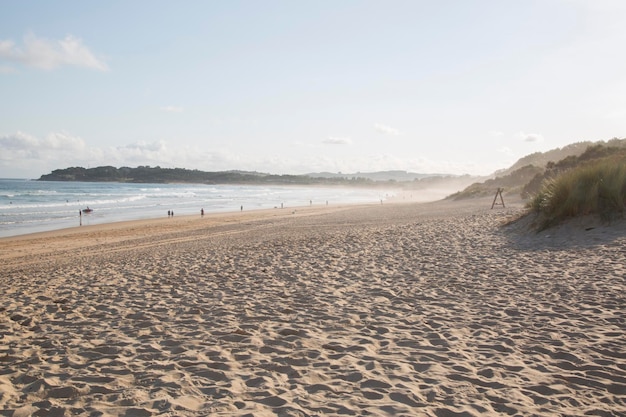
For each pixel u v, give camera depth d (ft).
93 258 52.26
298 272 32.45
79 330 20.22
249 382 13.44
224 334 18.58
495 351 15.43
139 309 23.70
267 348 16.61
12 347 17.98
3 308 25.39
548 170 114.01
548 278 26.12
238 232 79.82
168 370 14.71
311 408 11.50
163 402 12.01
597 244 34.14
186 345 17.31
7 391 13.25
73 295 28.14
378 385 12.92
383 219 87.04
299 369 14.39
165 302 24.98
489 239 43.55
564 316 18.92
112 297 26.96
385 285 27.09
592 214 40.57
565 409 11.19
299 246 47.65
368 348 16.22
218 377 13.93
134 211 157.58
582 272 26.81
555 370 13.64
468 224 59.26
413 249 40.81
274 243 52.24
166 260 42.93
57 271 41.09
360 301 23.48
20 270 45.62
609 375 13.07
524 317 19.16
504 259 33.17
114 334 19.29
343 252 41.39
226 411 11.43
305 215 128.06
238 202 226.17
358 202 238.68
